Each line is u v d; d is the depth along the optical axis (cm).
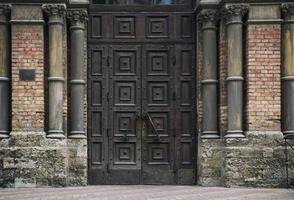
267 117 1562
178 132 1717
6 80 1585
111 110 1714
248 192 1427
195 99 1720
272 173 1549
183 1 1742
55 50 1590
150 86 1725
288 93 1573
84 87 1670
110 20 1727
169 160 1716
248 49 1566
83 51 1667
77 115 1644
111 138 1712
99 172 1705
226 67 1619
